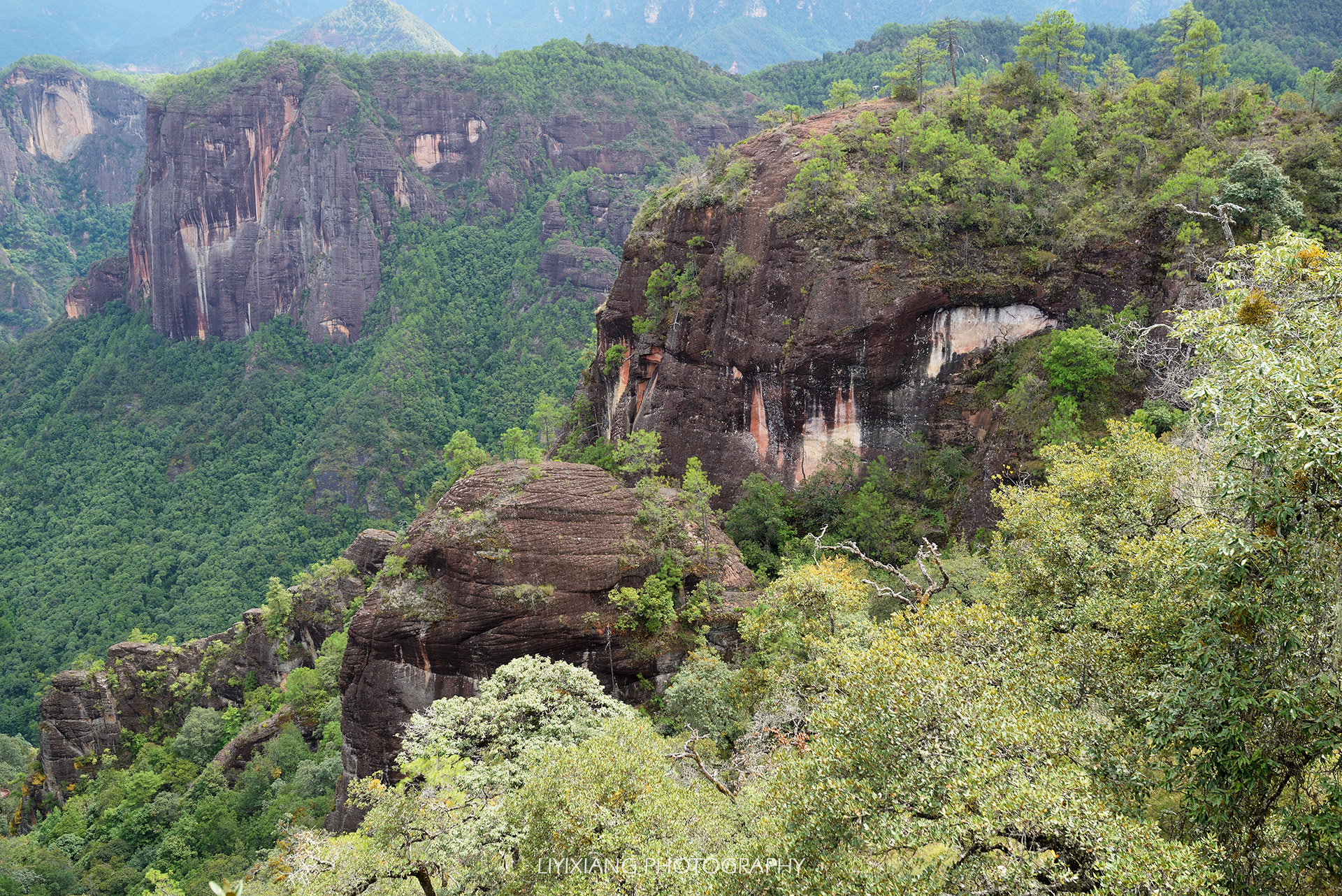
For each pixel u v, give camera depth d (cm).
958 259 5234
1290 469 1433
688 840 1903
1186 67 6031
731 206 5906
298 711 7131
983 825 1312
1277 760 1451
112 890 5725
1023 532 2562
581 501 4481
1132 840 1277
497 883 2236
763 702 3048
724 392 5838
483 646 4150
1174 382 4256
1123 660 1803
